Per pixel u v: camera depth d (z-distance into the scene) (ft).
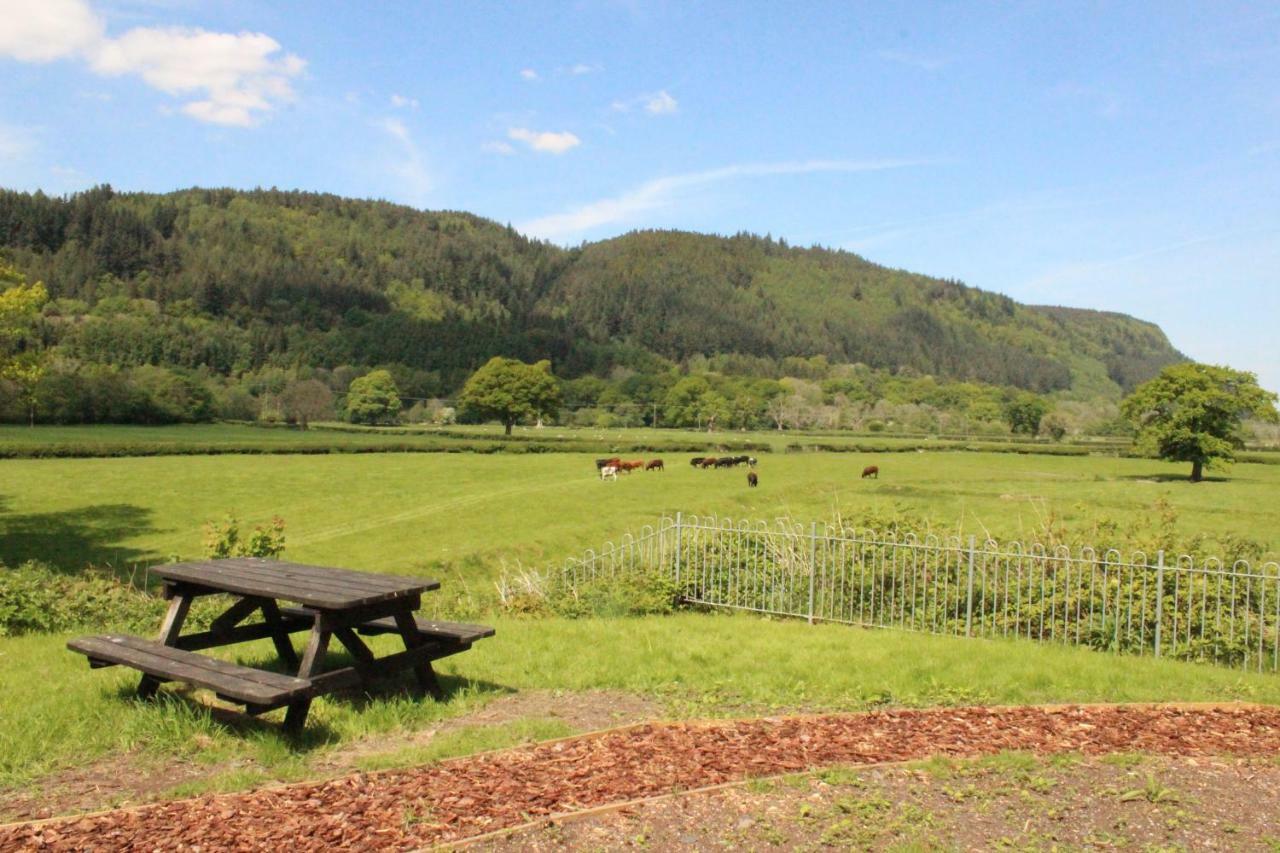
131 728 20.84
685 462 240.53
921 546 42.47
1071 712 23.72
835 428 534.78
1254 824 16.25
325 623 21.76
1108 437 490.49
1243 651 35.83
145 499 132.77
